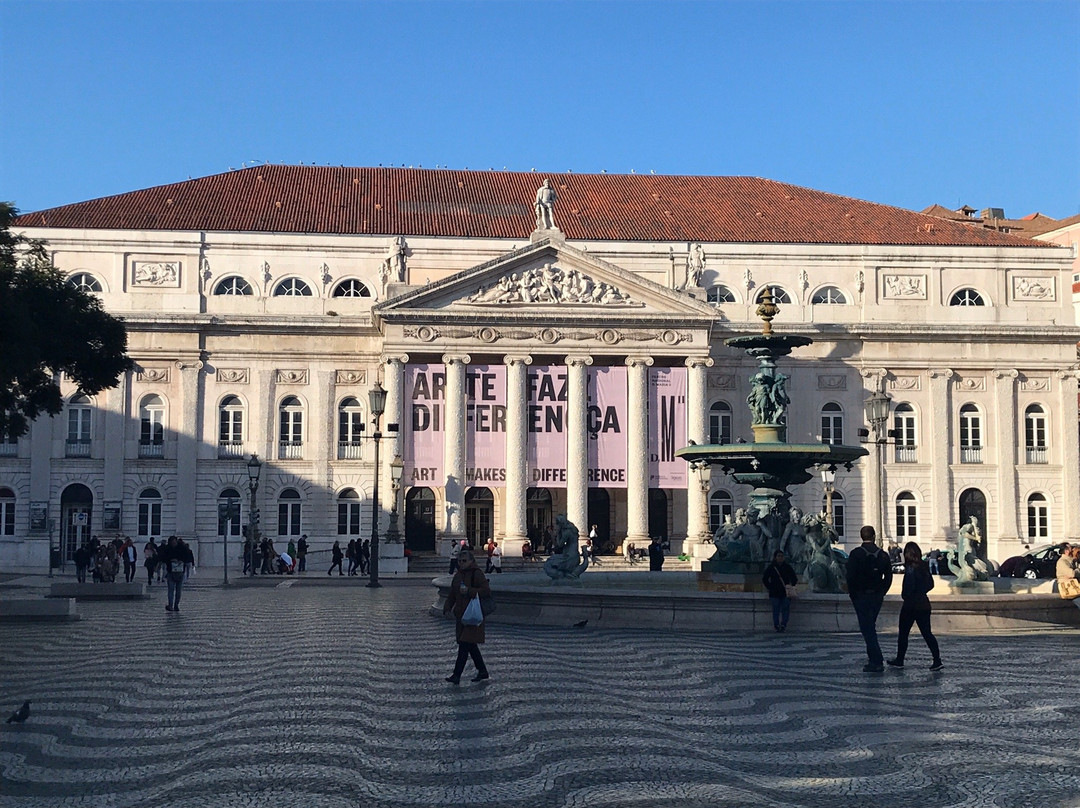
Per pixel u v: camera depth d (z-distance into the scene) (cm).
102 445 7525
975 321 8075
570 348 7344
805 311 7975
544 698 1830
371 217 7919
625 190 8656
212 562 7519
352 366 7688
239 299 7644
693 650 2480
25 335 3772
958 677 2053
